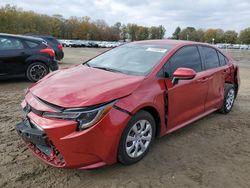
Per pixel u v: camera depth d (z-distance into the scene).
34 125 3.40
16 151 4.05
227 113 6.36
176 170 3.76
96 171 3.62
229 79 6.16
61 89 3.59
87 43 64.06
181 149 4.39
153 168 3.77
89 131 3.21
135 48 5.01
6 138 4.49
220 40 120.69
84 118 3.21
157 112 4.01
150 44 5.05
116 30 116.19
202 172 3.75
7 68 8.55
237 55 46.28
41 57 9.06
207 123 5.67
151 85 3.96
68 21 107.25
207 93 5.25
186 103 4.64
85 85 3.66
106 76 4.02
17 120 5.36
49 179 3.42
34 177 3.45
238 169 3.89
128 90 3.63
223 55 6.11
